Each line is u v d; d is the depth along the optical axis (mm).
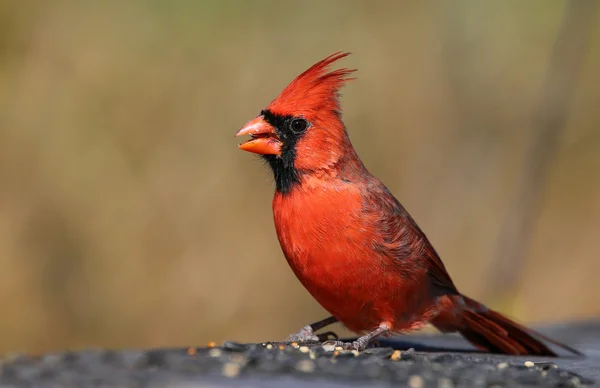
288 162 6680
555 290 12820
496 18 13211
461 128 13031
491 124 13039
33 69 12008
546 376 5117
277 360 5082
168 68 12398
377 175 12922
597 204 12945
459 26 13117
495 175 12883
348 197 6559
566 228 13023
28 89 11953
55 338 11633
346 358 5340
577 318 11891
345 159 6711
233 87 12484
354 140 12898
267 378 4672
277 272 12164
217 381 4508
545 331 8453
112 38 12281
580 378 5184
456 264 12703
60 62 12086
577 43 11383
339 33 12977
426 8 13148
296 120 6684
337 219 6508
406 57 13078
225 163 12242
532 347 7426
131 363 4766
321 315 12172
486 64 13172
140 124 12180
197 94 12359
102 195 11930
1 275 11531
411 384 4723
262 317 12102
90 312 11742
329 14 13000
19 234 11672
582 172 13031
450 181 12922
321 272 6609
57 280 11688
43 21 12086
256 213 12195
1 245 11578
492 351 7641
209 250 12078
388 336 7102
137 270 11930
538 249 13023
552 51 11820
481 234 12727
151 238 12000
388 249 6613
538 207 11000
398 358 5582
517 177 12812
